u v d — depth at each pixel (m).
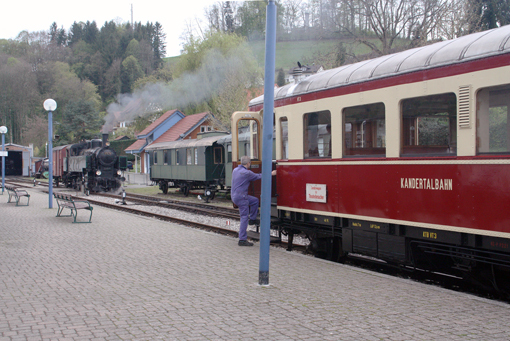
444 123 5.75
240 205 9.04
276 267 7.15
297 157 8.33
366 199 6.82
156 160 29.67
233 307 5.15
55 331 4.39
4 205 18.66
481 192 5.24
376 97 6.63
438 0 22.00
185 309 5.09
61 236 10.51
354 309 5.04
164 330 4.43
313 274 6.68
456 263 6.05
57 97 75.12
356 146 7.05
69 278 6.57
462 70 5.47
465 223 5.41
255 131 10.28
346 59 25.52
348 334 4.29
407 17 23.33
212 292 5.77
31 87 74.12
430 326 4.46
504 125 5.07
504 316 4.73
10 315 4.89
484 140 5.27
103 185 29.03
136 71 81.88
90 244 9.43
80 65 85.06
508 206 4.96
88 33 97.75
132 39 87.69
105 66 85.44
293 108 8.38
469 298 5.39
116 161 29.80
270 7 6.04
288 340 4.16
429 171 5.86
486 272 5.73
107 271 7.01
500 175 5.05
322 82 7.70
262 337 4.24
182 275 6.71
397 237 6.46
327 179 7.59
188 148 24.83
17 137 75.12
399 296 5.52
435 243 6.04
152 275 6.73
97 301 5.42
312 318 4.76
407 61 6.23
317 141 7.88
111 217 14.36
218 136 23.44
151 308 5.13
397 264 7.32
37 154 69.69
